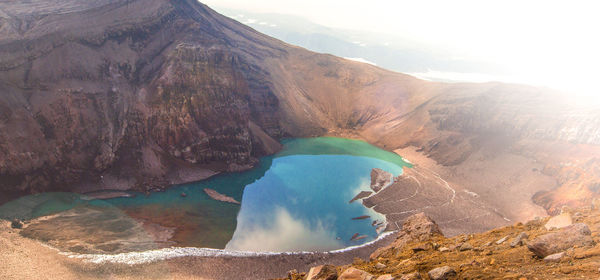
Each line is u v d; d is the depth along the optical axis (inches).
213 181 4347.9
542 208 4121.6
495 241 619.5
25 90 3575.3
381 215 3917.3
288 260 2758.4
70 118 3718.0
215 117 4793.3
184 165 4372.5
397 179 4923.7
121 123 4131.4
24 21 3937.0
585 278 369.7
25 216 2896.2
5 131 3265.3
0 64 3489.2
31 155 3361.2
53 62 3850.9
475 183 4960.6
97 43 4365.2
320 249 3129.9
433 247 693.3
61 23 4160.9
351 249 3112.7
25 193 3228.3
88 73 4074.8
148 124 4296.3
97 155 3796.8
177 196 3836.1
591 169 4256.9
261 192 4227.4
